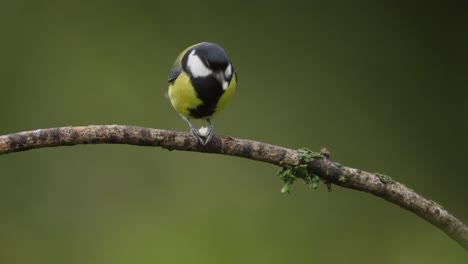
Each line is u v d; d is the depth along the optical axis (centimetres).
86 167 1232
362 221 1191
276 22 1462
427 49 1458
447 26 1467
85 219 1188
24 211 1189
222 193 1214
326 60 1445
